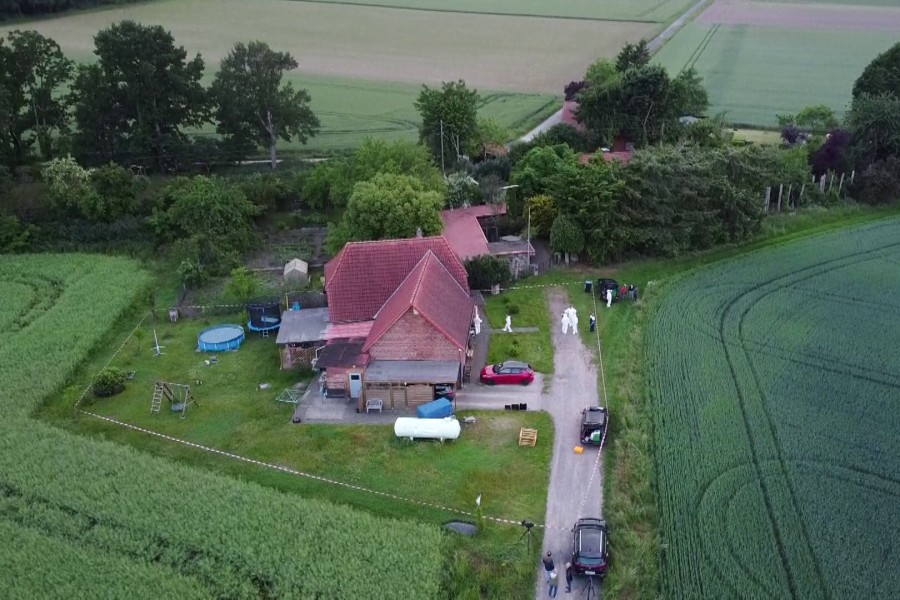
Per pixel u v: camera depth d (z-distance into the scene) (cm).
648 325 6562
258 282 7556
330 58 17950
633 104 10144
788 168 8869
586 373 5928
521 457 5000
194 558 4169
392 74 16612
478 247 7588
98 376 5847
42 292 7462
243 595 3912
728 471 4759
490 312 6931
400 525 4381
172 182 9238
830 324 6469
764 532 4288
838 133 9444
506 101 14400
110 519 4431
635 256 7900
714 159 8112
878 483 4634
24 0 19175
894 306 6750
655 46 18988
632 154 8569
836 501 4497
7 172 9000
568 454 5012
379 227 7362
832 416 5272
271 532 4319
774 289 7138
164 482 4716
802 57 17700
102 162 10075
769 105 13738
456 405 5559
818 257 7806
